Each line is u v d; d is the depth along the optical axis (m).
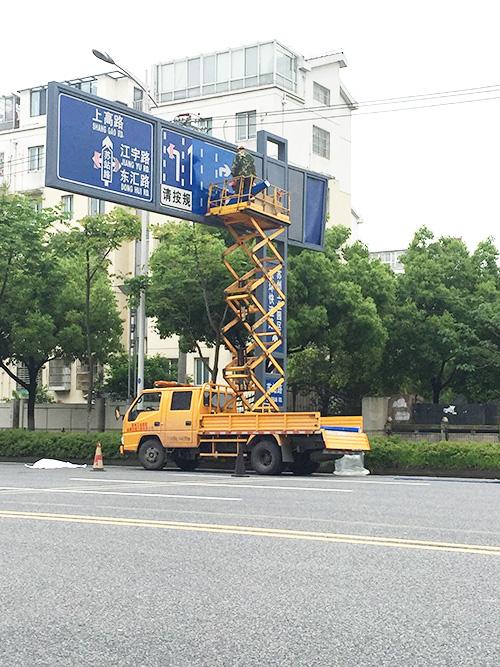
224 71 49.16
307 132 50.06
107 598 6.91
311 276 31.44
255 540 9.62
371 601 6.75
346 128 53.41
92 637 5.83
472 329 35.50
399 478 20.97
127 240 31.38
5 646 5.64
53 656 5.42
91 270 34.84
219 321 30.80
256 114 47.56
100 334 36.88
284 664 5.23
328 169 51.72
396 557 8.58
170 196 25.09
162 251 30.34
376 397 35.69
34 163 53.06
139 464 27.77
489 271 38.62
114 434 28.95
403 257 38.44
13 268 32.56
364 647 5.55
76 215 50.59
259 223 26.70
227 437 23.31
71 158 22.75
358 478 20.75
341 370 36.38
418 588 7.19
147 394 24.89
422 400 42.34
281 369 26.50
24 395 51.72
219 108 48.47
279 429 22.30
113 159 23.72
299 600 6.80
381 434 33.28
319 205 29.75
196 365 46.47
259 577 7.66
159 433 24.33
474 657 5.35
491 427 31.16
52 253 32.81
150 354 47.91
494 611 6.42
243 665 5.21
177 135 25.47
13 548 9.23
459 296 36.88
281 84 48.25
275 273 26.98
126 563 8.35
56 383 51.56
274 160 28.05
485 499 14.06
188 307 30.55
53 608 6.61
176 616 6.34
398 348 36.25
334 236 34.66
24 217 31.16
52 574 7.86
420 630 5.93
